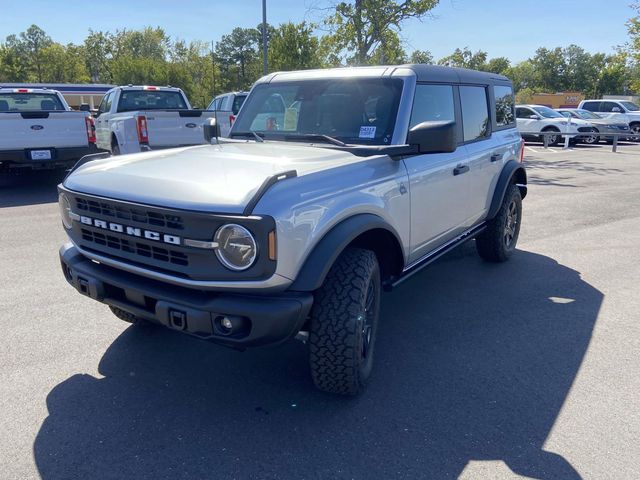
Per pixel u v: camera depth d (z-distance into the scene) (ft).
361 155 11.78
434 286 17.61
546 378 11.75
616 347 13.26
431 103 13.96
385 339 13.67
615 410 10.53
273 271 8.77
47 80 218.38
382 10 60.23
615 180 41.50
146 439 9.59
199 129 34.78
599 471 8.79
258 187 8.93
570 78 326.03
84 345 13.11
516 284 17.83
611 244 22.88
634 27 84.33
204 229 8.69
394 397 10.96
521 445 9.45
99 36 251.80
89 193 10.27
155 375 11.79
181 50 212.02
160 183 9.62
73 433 9.73
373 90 13.23
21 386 11.24
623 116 84.53
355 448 9.37
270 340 9.02
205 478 8.63
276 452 9.26
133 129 32.99
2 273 18.20
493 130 18.35
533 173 45.93
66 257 11.27
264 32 64.13
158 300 9.41
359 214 10.59
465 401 10.84
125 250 9.99
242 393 11.11
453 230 15.71
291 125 14.14
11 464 8.89
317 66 88.07
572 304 16.07
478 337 13.80
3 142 31.91
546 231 25.17
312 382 11.56
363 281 10.06
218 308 8.82
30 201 31.32
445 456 9.16
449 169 14.46
